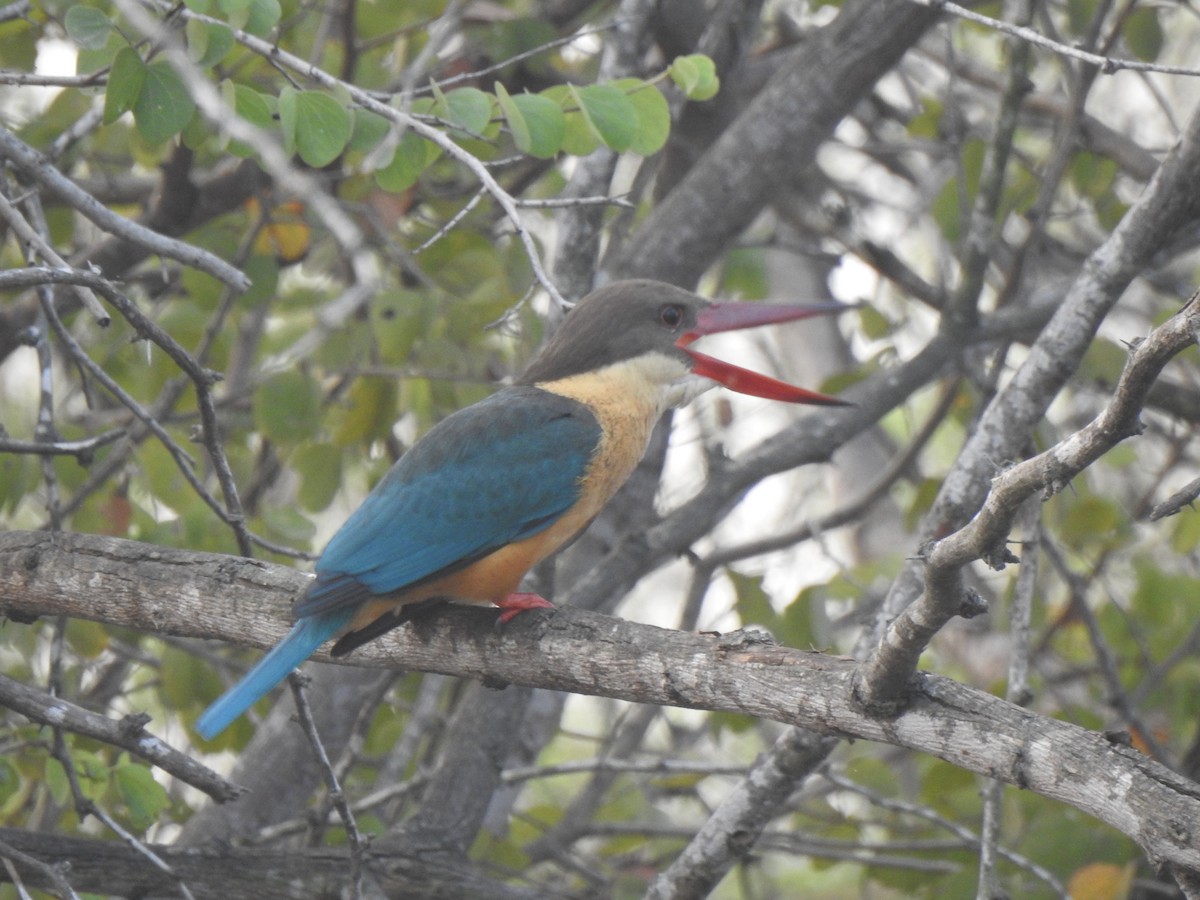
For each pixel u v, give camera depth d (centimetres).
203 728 644
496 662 660
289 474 1417
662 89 1117
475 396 1090
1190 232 1172
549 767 1000
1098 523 1103
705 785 1573
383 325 1067
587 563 1114
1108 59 630
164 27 681
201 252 697
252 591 697
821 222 1327
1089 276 814
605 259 1101
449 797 969
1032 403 818
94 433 1130
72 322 1145
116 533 1009
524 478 758
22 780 1076
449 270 1185
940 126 1313
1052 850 983
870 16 1095
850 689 525
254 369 1298
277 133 735
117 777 816
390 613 702
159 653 1293
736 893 1580
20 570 728
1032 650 1219
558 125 727
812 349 1684
